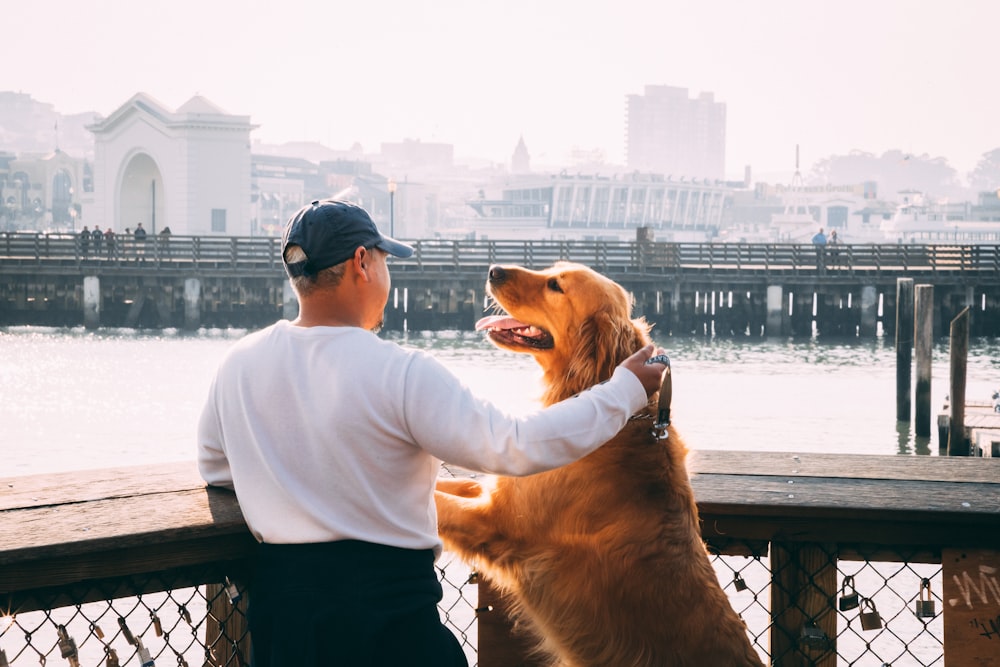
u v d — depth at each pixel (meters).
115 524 2.19
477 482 3.16
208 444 2.25
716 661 2.53
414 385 2.00
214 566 2.36
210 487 2.48
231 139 87.19
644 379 2.19
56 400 23.81
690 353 36.44
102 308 41.09
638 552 2.60
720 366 32.72
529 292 3.09
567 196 162.38
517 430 2.01
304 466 2.03
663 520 2.63
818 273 41.81
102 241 42.47
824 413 23.67
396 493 2.05
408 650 2.02
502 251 42.34
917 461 3.04
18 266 40.34
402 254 2.23
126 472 2.63
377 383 2.01
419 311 41.41
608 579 2.62
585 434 2.07
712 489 2.75
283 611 2.01
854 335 41.69
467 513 2.86
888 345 39.41
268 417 2.06
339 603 1.99
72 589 2.19
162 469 2.67
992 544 2.62
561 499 2.71
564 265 3.17
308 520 2.02
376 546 2.04
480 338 39.94
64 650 2.19
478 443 1.99
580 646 2.68
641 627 2.57
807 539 2.70
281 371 2.07
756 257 42.66
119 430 20.41
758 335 42.00
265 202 152.38
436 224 184.38
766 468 2.97
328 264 2.11
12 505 2.32
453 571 8.23
